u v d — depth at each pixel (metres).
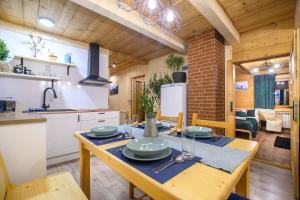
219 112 2.90
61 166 2.49
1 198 0.87
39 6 2.25
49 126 2.54
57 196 1.02
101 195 1.75
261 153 3.14
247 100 6.79
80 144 1.41
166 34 2.89
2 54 2.42
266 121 5.48
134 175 0.74
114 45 3.71
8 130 1.40
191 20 2.58
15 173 1.43
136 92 6.12
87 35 3.20
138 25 2.38
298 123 1.69
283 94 6.16
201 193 0.57
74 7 2.28
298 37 1.70
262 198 1.70
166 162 0.82
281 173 2.26
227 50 3.15
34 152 1.52
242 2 2.13
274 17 2.47
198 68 3.04
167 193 0.58
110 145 1.11
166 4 2.17
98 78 3.44
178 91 3.23
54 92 3.07
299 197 1.66
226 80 3.13
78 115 2.86
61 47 3.26
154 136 1.31
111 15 2.13
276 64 5.40
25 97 2.87
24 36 2.84
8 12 2.40
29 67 2.91
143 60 4.89
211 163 0.81
